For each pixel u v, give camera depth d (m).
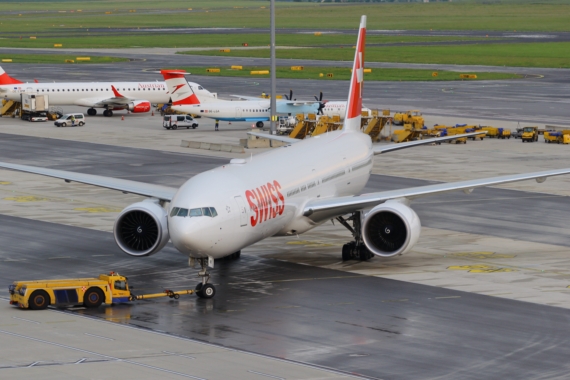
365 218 92.94
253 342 72.88
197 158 188.88
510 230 121.69
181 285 92.31
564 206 139.00
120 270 98.62
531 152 197.62
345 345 72.19
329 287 91.44
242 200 85.19
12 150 197.25
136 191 100.19
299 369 66.12
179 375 64.38
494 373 65.75
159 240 89.25
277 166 97.31
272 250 109.19
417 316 80.94
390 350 70.94
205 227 81.00
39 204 138.12
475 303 85.38
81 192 149.00
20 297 82.88
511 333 75.81
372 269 99.62
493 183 100.69
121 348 70.94
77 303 83.56
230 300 86.38
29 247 109.50
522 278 95.50
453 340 73.75
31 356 68.62
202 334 75.00
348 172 110.88
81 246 110.44
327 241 114.50
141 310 82.88
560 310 83.06
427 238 116.62
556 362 68.31
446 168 174.75
